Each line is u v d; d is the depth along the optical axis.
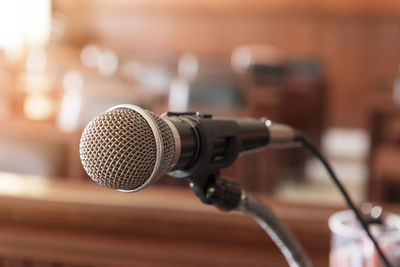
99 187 1.40
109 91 2.81
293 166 5.32
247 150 0.58
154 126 0.42
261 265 1.15
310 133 5.46
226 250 1.20
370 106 4.11
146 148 0.41
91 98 2.72
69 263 1.21
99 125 0.42
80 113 2.68
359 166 6.13
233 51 7.96
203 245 1.22
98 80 3.79
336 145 7.52
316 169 5.84
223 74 4.12
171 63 6.07
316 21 7.76
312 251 1.22
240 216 1.25
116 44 7.86
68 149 2.02
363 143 7.56
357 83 7.77
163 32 8.04
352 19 7.68
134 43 8.03
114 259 1.19
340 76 7.80
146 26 8.05
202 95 3.95
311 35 7.80
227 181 0.55
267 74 5.55
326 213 1.26
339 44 7.75
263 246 1.23
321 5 7.68
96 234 1.26
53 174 1.99
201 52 8.00
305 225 1.23
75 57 4.50
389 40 7.64
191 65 5.79
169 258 1.18
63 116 2.69
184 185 2.43
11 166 1.99
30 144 2.01
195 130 0.48
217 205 0.55
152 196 1.33
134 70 5.18
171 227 1.27
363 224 0.61
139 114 0.42
